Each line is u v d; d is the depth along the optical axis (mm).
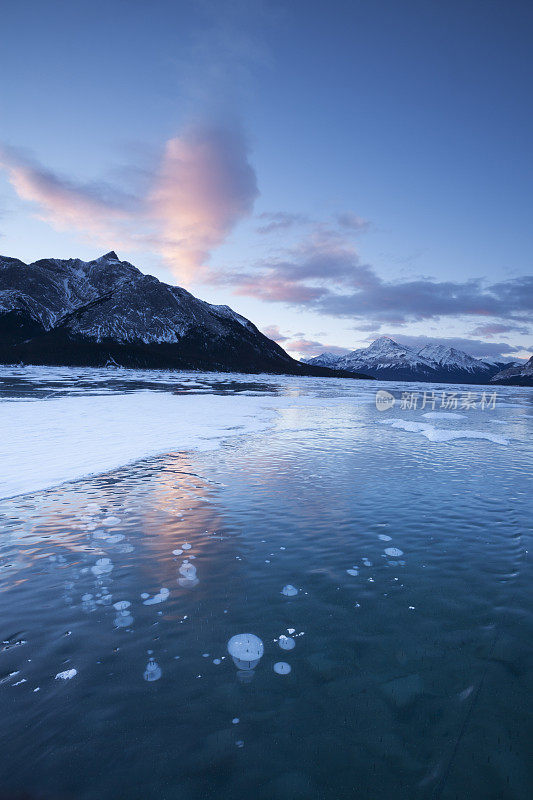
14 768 2740
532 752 2924
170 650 4043
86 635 4262
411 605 4918
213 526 7414
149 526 7363
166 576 5578
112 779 2674
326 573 5719
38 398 31547
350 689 3533
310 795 2570
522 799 2559
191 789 2609
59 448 13477
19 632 4301
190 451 13984
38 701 3352
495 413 33969
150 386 55562
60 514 7875
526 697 3459
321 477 10898
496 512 8328
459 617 4676
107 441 14961
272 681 3621
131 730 3074
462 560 6172
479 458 13773
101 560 6027
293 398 43344
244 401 36906
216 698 3408
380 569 5855
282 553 6340
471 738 3031
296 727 3123
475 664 3881
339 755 2887
